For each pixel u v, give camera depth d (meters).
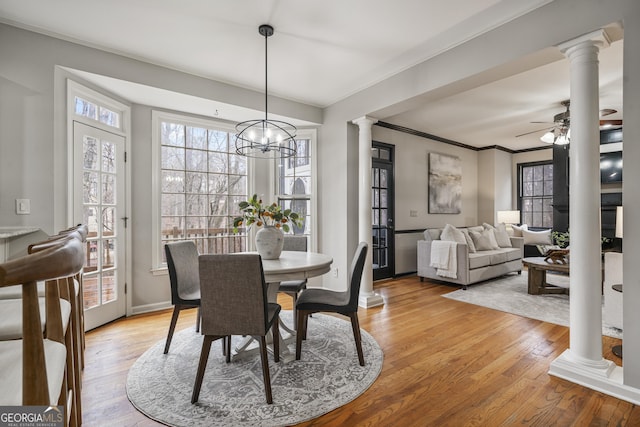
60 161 2.61
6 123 2.40
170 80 3.12
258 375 2.10
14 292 1.78
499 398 1.87
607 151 5.28
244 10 2.28
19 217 2.43
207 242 3.91
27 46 2.46
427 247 4.93
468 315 3.39
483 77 2.63
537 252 6.20
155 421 1.65
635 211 1.78
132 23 2.43
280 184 4.43
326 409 1.75
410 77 3.12
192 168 3.82
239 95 3.57
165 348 2.44
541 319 3.26
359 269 2.26
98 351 2.46
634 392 1.81
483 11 2.29
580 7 1.98
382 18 2.38
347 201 3.95
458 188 6.52
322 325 3.06
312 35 2.61
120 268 3.23
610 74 3.25
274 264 2.37
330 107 4.16
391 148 5.34
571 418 1.69
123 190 3.27
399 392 1.92
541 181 7.00
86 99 2.92
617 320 2.93
